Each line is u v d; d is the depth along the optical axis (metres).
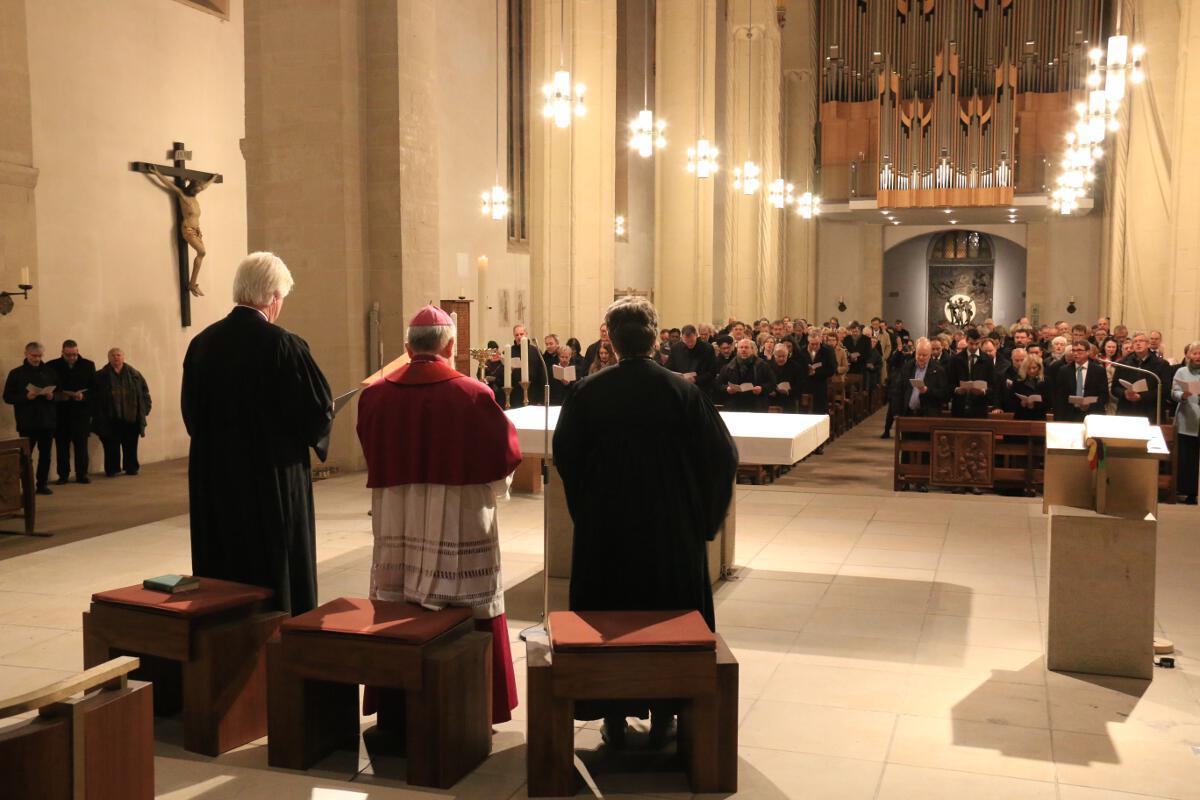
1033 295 31.66
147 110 14.30
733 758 4.00
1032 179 29.64
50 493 11.84
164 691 4.72
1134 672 5.47
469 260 17.89
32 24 12.47
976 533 9.12
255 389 4.60
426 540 4.31
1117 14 22.86
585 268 18.89
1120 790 4.11
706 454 4.19
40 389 11.56
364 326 12.56
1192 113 16.94
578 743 4.53
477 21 18.16
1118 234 22.69
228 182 15.96
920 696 5.17
